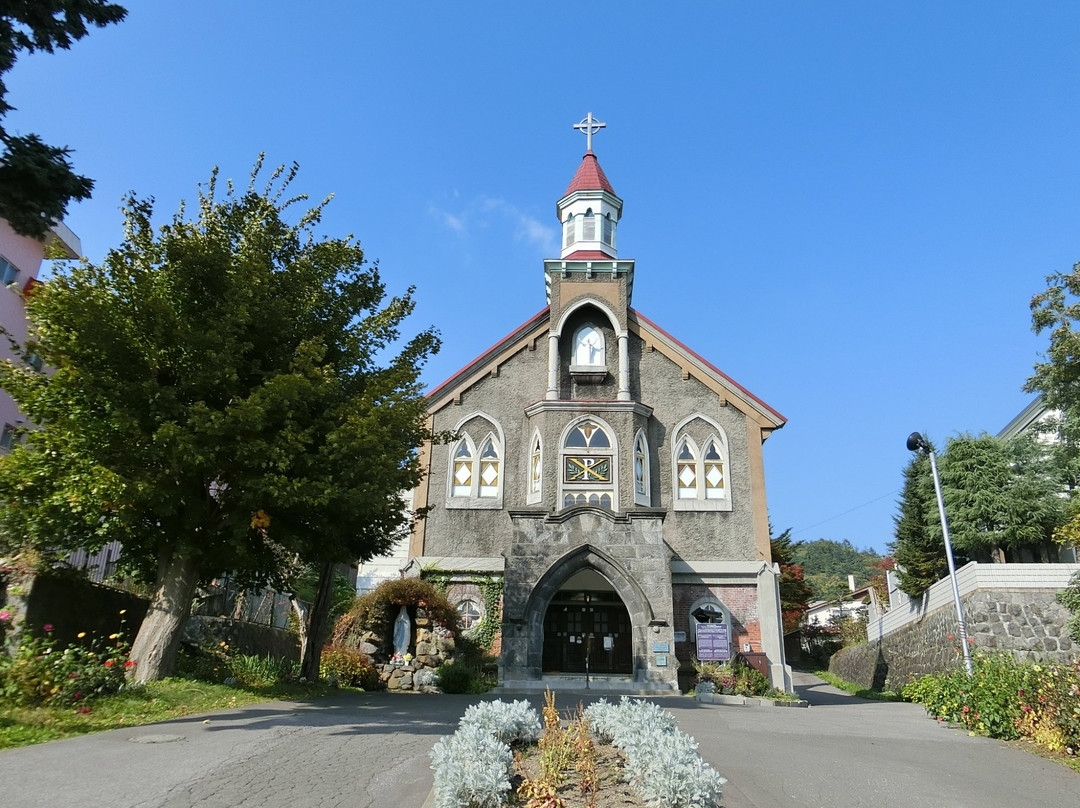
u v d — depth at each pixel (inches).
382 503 553.9
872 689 1331.2
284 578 708.7
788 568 1973.4
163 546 569.0
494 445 1026.1
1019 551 1205.1
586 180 1214.9
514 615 834.2
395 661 836.6
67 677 445.1
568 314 1067.9
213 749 347.6
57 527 516.7
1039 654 905.5
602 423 998.4
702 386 1047.6
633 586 844.6
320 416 550.3
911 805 312.8
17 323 963.3
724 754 398.6
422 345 650.8
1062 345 856.3
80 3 438.9
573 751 324.8
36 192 449.1
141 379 510.9
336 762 334.0
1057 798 336.2
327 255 621.0
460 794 254.5
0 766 296.8
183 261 530.6
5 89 435.2
